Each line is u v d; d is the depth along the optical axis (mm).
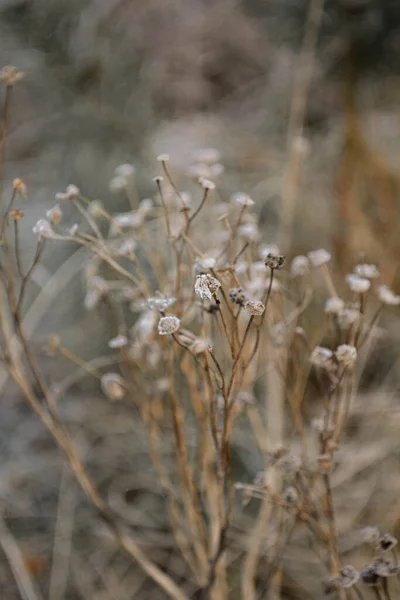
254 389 759
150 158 1056
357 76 1049
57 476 729
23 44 1252
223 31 1346
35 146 1184
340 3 1051
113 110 1141
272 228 931
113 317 785
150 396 590
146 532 685
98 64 1203
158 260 584
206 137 1144
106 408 776
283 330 542
